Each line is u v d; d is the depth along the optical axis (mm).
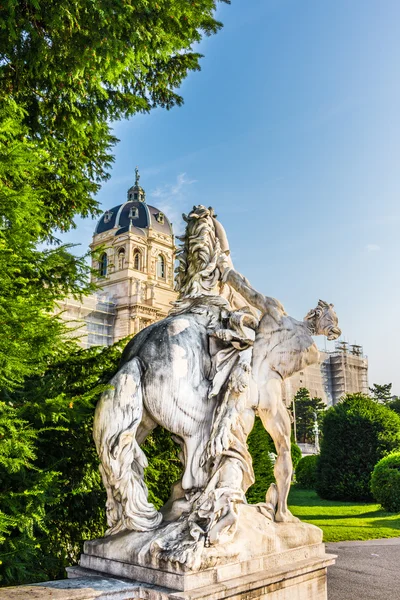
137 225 69250
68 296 5105
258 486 9500
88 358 5371
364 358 81312
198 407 3570
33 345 3742
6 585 4012
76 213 6957
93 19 4316
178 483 3619
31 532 4012
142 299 63969
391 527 11219
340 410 17469
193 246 4289
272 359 3930
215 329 3881
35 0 3912
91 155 7148
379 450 16359
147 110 7055
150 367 3555
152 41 4871
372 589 6441
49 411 3963
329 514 13391
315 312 4117
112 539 3312
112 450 3348
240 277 4164
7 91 5355
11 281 3701
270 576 3215
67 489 5020
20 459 3604
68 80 5199
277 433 3836
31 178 4508
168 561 2914
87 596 2758
